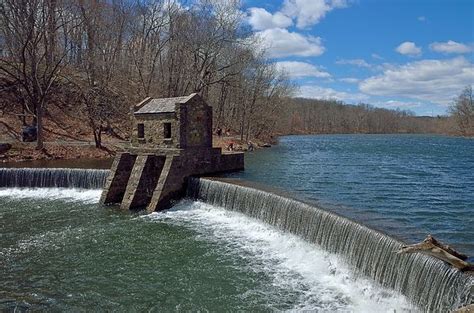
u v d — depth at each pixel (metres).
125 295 14.97
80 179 32.44
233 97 82.31
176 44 59.00
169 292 15.20
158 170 29.23
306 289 15.24
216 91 79.56
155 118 29.77
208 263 17.86
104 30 58.44
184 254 18.92
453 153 62.38
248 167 39.94
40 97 44.62
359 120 191.88
